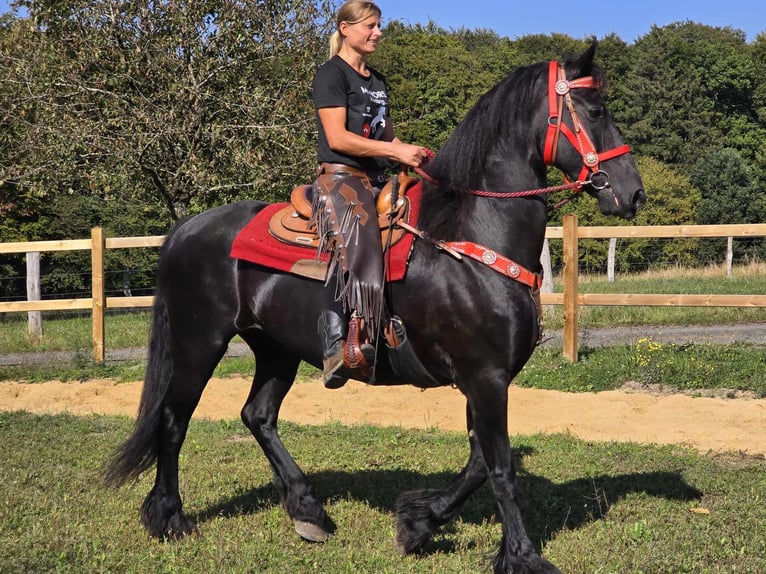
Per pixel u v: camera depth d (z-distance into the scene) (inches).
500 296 140.2
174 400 170.7
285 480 172.9
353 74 153.6
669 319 464.1
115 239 400.5
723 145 1439.5
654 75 1473.9
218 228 168.9
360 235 146.5
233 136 461.7
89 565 147.3
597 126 139.7
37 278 466.0
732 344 367.6
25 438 255.3
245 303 165.2
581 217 966.4
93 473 212.5
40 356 437.1
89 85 464.8
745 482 199.3
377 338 146.9
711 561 147.6
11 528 167.2
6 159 499.5
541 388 327.9
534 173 144.2
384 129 159.0
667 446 242.4
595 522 171.6
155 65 457.7
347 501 190.7
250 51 470.3
